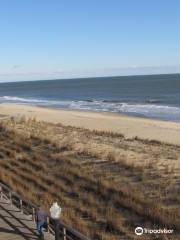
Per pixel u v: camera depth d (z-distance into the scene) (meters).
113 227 13.37
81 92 142.62
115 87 168.62
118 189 16.73
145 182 18.03
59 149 25.20
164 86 155.75
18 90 187.62
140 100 94.25
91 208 15.07
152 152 25.25
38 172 20.31
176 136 36.78
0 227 11.75
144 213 14.28
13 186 17.56
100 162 21.88
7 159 23.41
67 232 12.72
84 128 38.78
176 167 20.66
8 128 33.09
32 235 11.13
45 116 55.81
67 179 18.80
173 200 15.63
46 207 14.63
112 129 41.22
